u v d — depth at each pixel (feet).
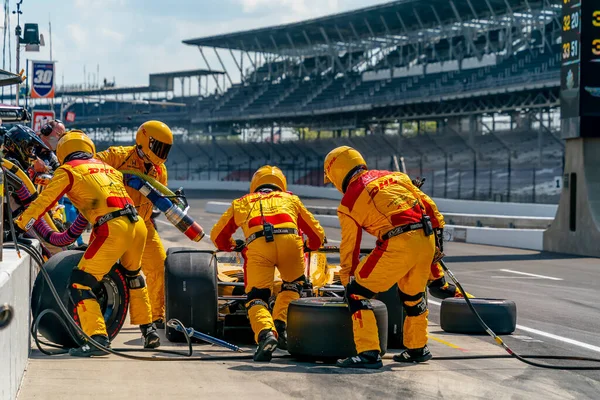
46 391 17.35
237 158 302.04
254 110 299.79
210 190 260.62
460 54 248.11
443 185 211.61
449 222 108.06
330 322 21.84
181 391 17.93
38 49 70.69
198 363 21.77
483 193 194.90
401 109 255.50
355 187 21.59
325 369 21.20
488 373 21.70
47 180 29.71
